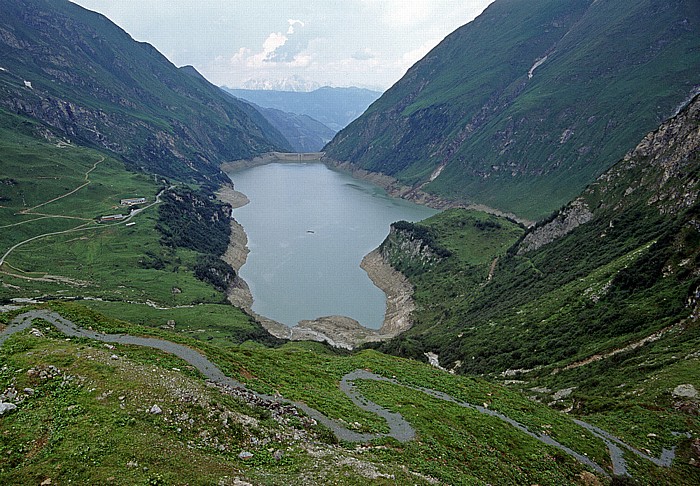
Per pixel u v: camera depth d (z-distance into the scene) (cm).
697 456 5503
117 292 18800
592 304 11719
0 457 2880
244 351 6712
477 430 5219
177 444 3212
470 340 13788
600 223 17012
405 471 3616
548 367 10031
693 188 13300
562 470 4778
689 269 10200
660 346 8538
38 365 3941
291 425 4134
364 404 5544
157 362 4806
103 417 3325
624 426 6272
